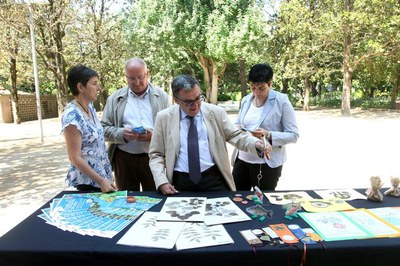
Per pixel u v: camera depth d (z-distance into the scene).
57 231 1.53
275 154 2.57
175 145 2.13
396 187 1.97
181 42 14.42
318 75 14.62
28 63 11.90
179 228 1.54
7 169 5.59
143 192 2.08
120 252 1.34
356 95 25.19
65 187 4.46
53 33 8.34
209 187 2.12
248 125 2.64
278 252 1.35
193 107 2.01
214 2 14.03
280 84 23.86
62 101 8.75
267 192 2.06
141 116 2.78
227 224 1.58
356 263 1.39
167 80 15.69
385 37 12.00
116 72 14.45
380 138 7.97
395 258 1.40
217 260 1.34
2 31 9.00
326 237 1.44
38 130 11.45
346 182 4.49
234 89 27.58
